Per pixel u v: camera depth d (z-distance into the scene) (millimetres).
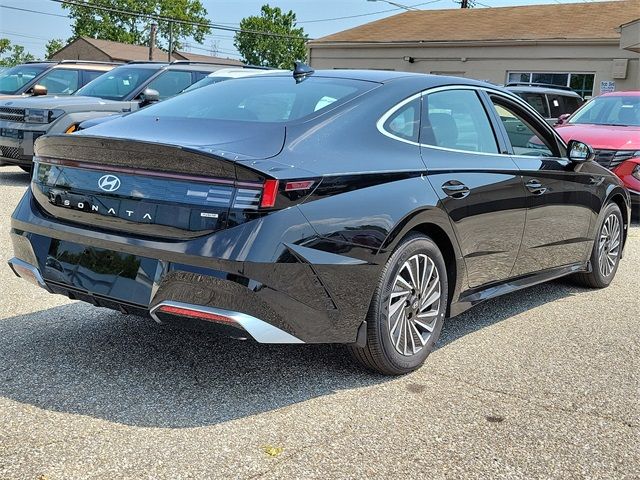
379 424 3264
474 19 28359
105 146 3389
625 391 3771
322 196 3336
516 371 4012
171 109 4086
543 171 4855
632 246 7973
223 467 2812
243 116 3795
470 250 4211
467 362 4133
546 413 3461
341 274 3381
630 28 20641
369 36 28375
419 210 3707
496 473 2871
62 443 2947
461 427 3270
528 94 14977
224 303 3145
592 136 9242
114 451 2900
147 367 3816
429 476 2824
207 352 4078
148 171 3326
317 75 4281
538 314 5199
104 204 3424
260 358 4031
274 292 3184
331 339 3465
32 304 4820
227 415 3289
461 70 25906
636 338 4680
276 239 3154
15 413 3201
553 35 23969
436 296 4008
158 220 3266
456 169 4094
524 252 4781
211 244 3131
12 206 8352
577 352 4367
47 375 3650
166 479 2707
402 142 3898
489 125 4613
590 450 3104
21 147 9555
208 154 3139
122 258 3361
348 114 3750
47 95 11109
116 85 11078
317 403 3465
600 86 22844
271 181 3154
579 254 5559
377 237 3496
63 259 3562
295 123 3609
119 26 80125
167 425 3158
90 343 4129
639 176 8820
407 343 3850
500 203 4391
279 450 2971
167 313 3256
